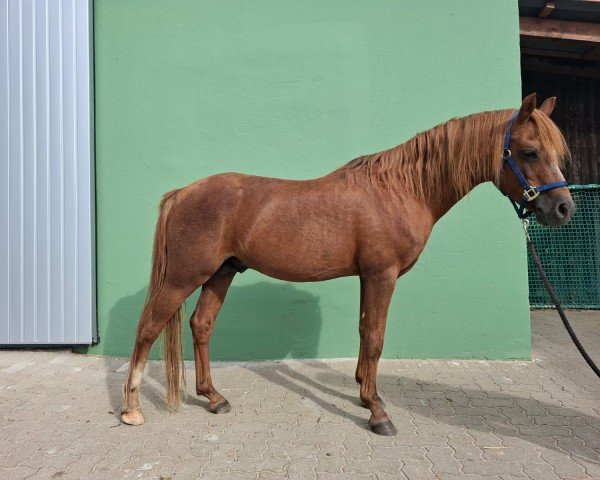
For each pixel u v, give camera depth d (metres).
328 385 2.81
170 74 3.37
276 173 3.36
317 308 3.32
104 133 3.41
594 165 5.62
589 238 5.02
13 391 2.73
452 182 2.14
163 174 3.39
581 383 2.80
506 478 1.76
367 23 3.30
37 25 3.38
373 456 1.94
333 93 3.33
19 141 3.38
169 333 2.35
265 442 2.08
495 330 3.28
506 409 2.42
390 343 3.31
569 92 5.62
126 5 3.37
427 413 2.38
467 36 3.28
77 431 2.21
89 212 3.35
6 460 1.93
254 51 3.34
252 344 3.34
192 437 2.13
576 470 1.82
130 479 1.78
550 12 3.88
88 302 3.36
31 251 3.38
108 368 3.16
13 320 3.40
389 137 3.32
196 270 2.20
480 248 3.27
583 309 5.00
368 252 2.09
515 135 1.99
